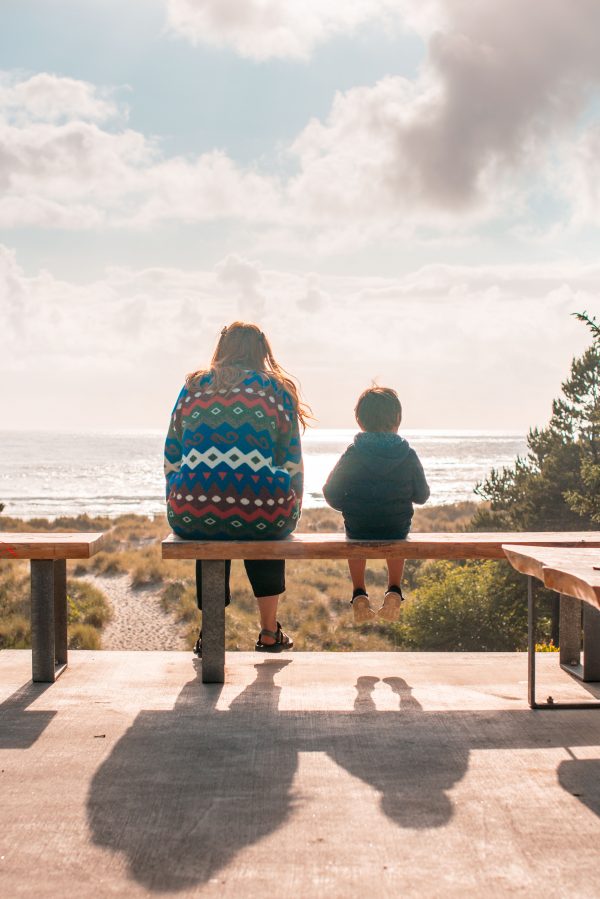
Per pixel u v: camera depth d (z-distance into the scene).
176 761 2.71
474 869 1.99
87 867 2.00
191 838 2.16
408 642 22.00
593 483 18.39
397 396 3.97
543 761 2.71
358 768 2.65
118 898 1.86
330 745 2.86
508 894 1.88
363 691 3.53
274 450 3.71
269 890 1.90
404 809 2.34
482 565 22.72
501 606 21.11
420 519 60.75
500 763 2.69
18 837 2.16
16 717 3.16
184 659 4.11
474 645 21.16
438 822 2.25
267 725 3.07
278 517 3.62
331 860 2.04
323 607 25.42
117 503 81.50
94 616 23.56
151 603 26.52
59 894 1.88
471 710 3.26
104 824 2.24
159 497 90.56
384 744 2.87
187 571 30.64
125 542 43.59
